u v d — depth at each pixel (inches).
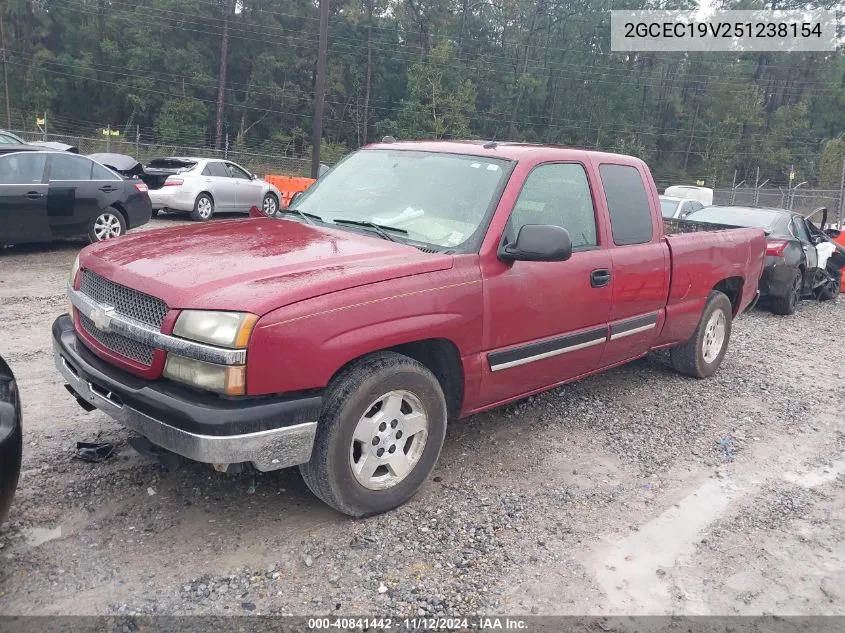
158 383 125.7
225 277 126.8
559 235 148.8
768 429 214.7
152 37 2174.0
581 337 182.7
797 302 470.9
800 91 3309.5
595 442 194.2
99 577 120.4
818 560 143.6
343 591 121.6
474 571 130.2
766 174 3051.2
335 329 126.6
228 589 119.6
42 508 138.9
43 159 406.0
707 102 3102.9
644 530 150.1
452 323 146.8
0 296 306.7
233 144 2293.3
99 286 141.5
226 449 118.0
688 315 229.8
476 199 162.9
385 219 167.5
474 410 164.2
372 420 138.6
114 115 2181.3
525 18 2859.3
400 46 2549.2
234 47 2332.7
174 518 139.2
